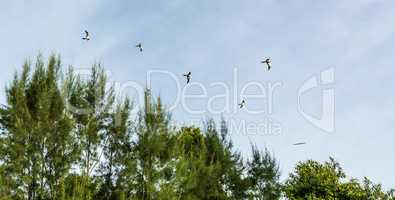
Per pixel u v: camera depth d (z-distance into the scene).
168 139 27.52
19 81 25.42
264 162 33.97
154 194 25.12
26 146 23.78
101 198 25.31
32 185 23.53
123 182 25.73
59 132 25.06
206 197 29.95
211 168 30.03
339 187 37.38
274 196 33.75
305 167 40.44
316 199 37.16
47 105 24.91
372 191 36.34
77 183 23.59
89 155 26.00
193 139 35.22
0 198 22.09
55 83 26.33
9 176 22.98
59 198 22.67
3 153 23.72
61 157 24.62
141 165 26.23
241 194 32.28
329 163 40.06
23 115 24.48
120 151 27.00
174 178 26.14
